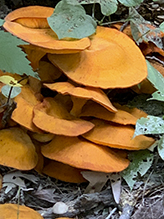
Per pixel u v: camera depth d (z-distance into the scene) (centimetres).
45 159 71
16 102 66
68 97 71
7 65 60
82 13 68
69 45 65
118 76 67
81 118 70
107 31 72
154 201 67
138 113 72
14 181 67
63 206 66
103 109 69
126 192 68
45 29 70
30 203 67
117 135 67
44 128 64
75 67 67
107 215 67
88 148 67
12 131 68
